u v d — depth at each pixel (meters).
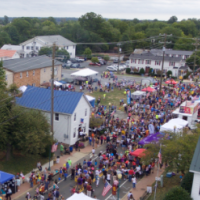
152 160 26.36
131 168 27.47
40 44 102.12
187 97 57.03
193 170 19.52
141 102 53.50
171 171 28.48
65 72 82.62
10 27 121.44
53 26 136.50
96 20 125.81
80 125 35.97
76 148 34.00
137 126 39.88
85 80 68.06
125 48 121.25
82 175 25.91
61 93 35.53
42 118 28.66
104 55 114.56
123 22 149.88
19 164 27.59
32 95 35.69
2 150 26.91
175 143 25.05
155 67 90.50
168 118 43.94
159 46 125.00
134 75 89.81
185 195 20.03
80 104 35.28
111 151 32.50
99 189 25.58
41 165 28.25
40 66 61.38
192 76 87.44
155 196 24.14
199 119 44.34
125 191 25.52
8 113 25.95
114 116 47.03
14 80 54.44
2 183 21.78
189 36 139.62
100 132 37.81
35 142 25.66
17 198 23.31
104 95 56.38
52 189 24.69
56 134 35.16
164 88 65.75
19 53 99.88
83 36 118.38
